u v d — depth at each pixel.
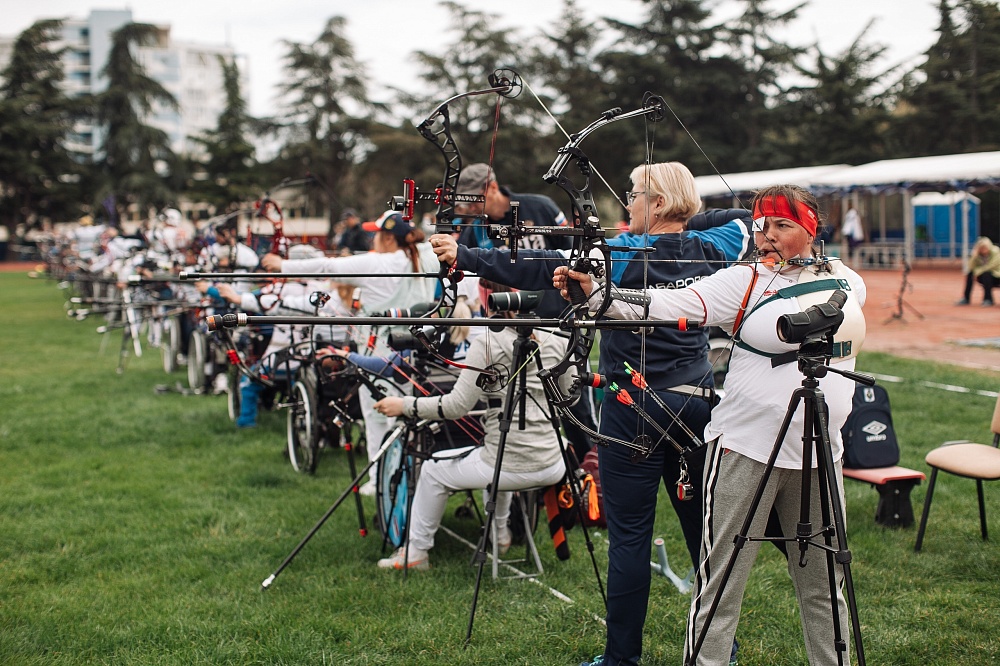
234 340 7.62
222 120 46.47
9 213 48.25
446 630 3.71
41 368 11.33
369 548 4.72
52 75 52.09
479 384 3.80
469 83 37.97
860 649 2.38
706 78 35.66
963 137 34.81
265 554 4.68
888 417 4.88
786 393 2.65
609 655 3.17
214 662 3.51
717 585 2.78
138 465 6.52
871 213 29.95
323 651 3.57
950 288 19.70
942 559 4.36
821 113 36.91
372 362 5.02
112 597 4.14
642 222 3.16
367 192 42.78
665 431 2.97
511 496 4.61
